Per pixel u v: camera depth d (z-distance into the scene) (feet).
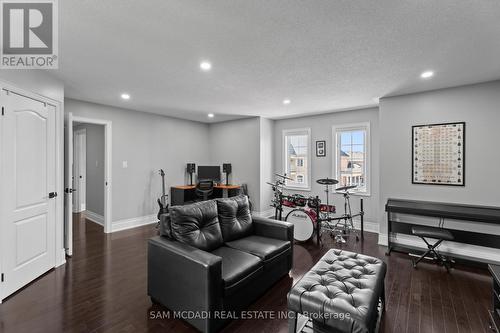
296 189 17.71
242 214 9.64
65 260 9.98
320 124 16.62
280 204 14.98
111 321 6.33
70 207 10.52
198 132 19.67
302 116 17.33
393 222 11.89
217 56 7.61
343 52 7.31
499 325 6.12
